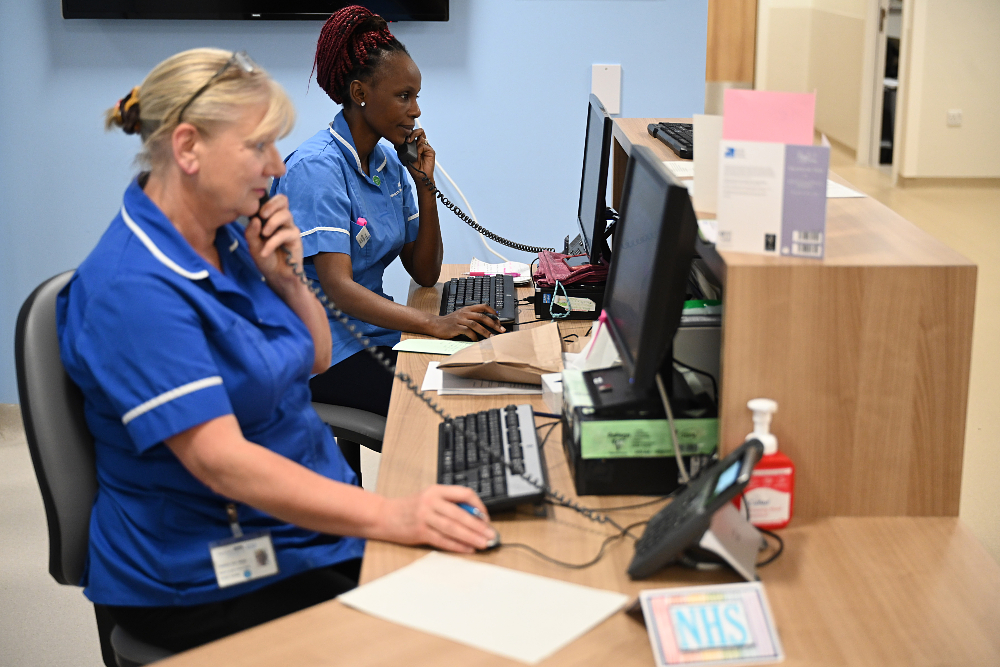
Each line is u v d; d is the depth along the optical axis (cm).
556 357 172
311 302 154
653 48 301
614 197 246
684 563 110
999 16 636
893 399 119
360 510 120
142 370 115
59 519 129
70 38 297
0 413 331
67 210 316
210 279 125
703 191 145
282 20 295
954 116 658
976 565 112
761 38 856
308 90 304
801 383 119
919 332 117
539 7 297
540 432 151
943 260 117
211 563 125
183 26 297
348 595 108
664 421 126
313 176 211
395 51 215
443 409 162
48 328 130
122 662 131
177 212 127
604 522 122
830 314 116
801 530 120
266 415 131
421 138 240
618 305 143
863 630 100
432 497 119
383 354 216
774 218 118
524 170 315
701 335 133
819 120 866
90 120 306
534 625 101
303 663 95
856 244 124
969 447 299
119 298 117
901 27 663
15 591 230
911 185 674
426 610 104
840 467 122
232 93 120
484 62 303
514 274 252
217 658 97
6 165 310
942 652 96
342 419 196
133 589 127
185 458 118
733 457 114
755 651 96
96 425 128
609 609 103
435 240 244
